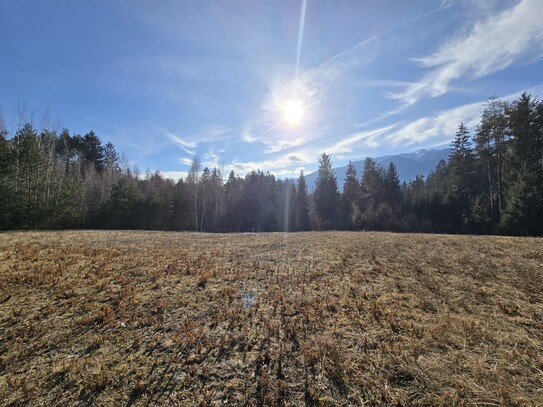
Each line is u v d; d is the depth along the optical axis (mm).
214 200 51469
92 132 50156
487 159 34469
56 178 28734
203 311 4977
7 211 21859
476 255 8812
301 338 4086
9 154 22625
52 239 12773
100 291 5801
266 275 7246
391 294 5797
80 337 4078
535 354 3576
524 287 5902
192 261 8609
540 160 28875
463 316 4723
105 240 13133
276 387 3094
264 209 54375
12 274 6562
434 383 3105
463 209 37719
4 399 2908
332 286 6344
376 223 40594
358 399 2936
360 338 4078
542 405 2727
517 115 30000
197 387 3092
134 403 2871
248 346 3855
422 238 13883
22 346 3830
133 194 37656
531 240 11875
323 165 51000
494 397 2861
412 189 63844
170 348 3818
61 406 2830
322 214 46969
